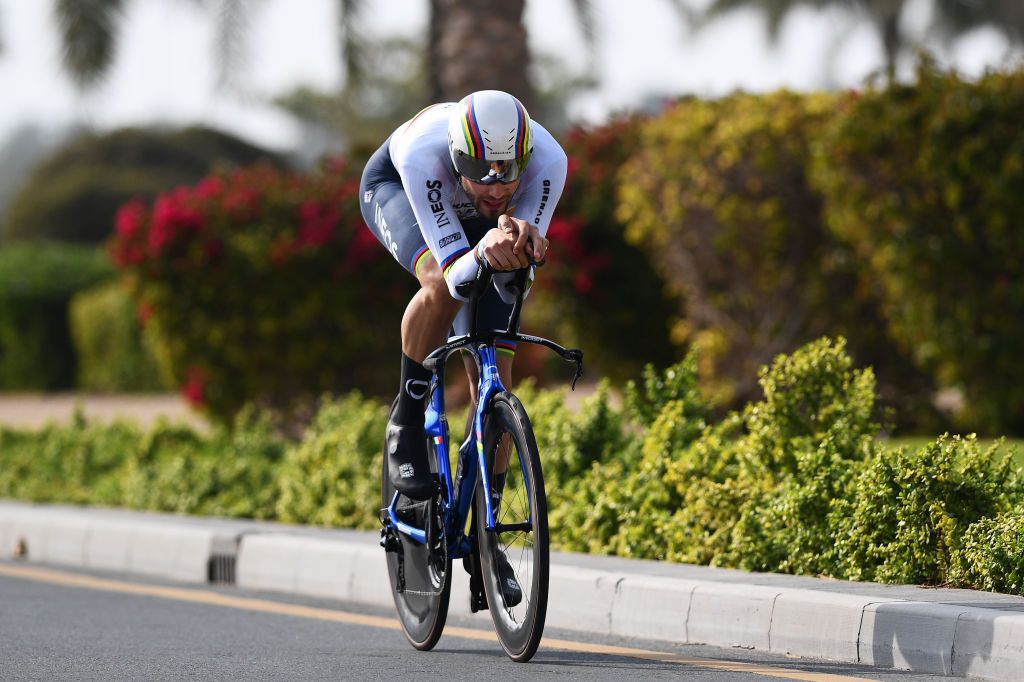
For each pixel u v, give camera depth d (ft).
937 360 114.93
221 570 77.61
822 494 62.28
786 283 127.85
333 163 134.21
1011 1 377.09
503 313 52.85
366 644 57.93
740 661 52.24
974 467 60.23
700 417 76.74
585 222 136.77
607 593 60.03
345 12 146.72
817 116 123.13
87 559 85.30
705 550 65.21
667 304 138.00
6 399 283.59
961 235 111.34
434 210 49.78
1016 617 47.37
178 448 107.04
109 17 144.87
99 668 52.65
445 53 142.92
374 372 129.29
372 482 83.76
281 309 126.93
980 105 109.29
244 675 50.85
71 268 298.76
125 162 499.10
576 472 78.23
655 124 129.90
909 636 49.90
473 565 52.08
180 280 127.75
